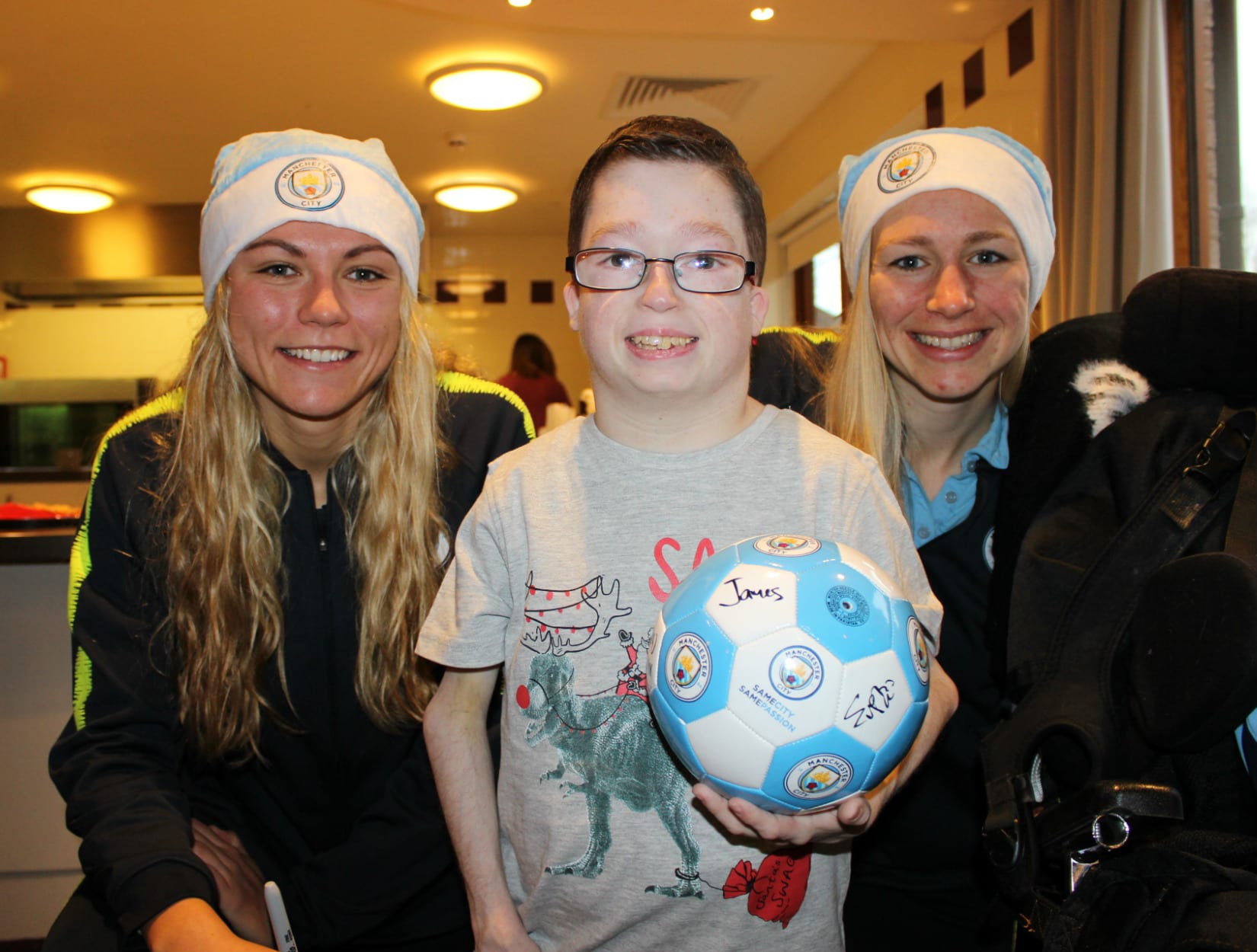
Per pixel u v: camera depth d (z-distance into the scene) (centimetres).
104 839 111
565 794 96
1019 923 109
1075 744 101
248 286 123
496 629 104
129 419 142
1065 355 128
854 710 77
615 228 95
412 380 136
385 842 132
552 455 106
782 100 528
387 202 128
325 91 481
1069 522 113
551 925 98
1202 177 278
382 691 136
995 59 372
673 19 358
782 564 83
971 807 139
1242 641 84
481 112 519
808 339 158
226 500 131
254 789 144
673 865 93
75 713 126
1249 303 106
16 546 202
